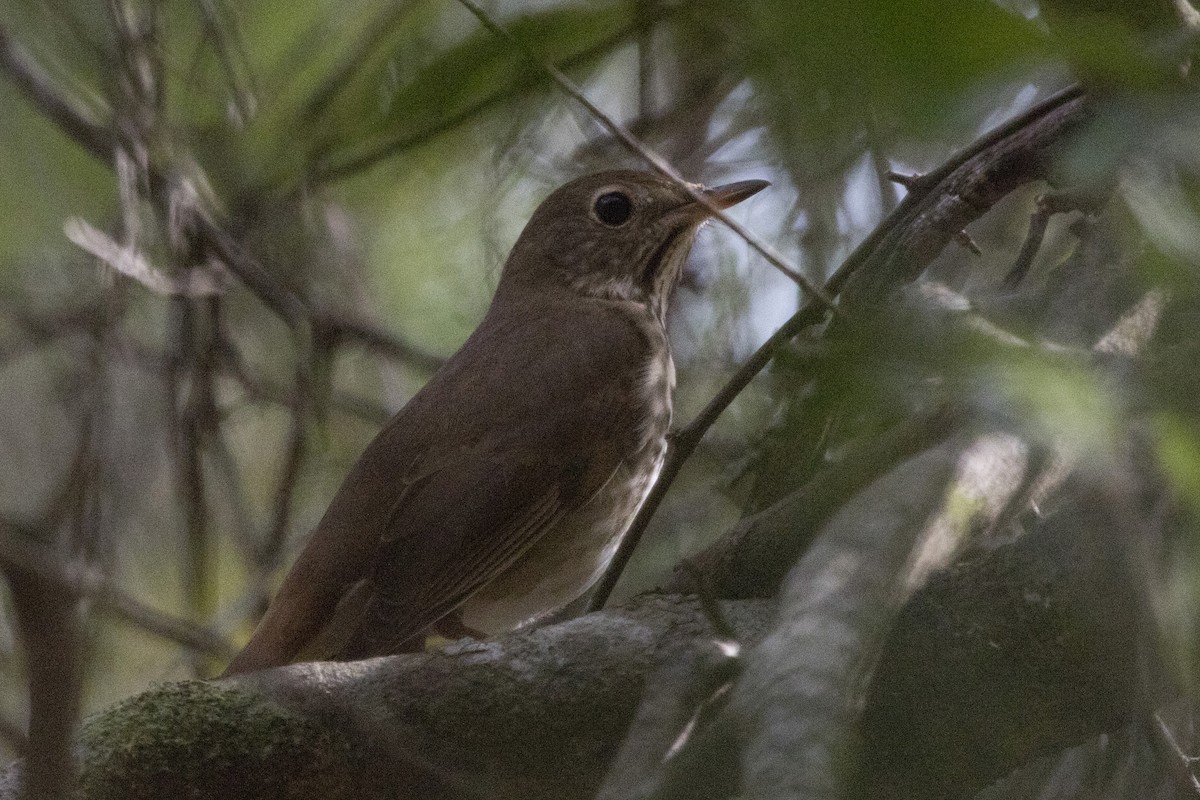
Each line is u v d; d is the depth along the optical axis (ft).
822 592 15.55
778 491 25.73
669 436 24.57
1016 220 35.42
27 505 41.01
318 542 30.66
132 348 37.99
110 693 38.09
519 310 35.04
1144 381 17.40
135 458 39.45
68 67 38.11
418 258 39.06
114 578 36.14
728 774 19.57
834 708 14.07
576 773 22.48
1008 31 11.51
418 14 31.96
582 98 24.03
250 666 29.19
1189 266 14.92
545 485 31.50
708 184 37.22
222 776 21.29
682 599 23.45
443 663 22.50
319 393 36.35
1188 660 20.43
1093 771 26.32
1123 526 17.90
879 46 11.60
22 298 38.65
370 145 36.37
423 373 40.11
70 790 16.53
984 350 15.29
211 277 35.37
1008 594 21.57
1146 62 12.78
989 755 22.03
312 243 38.11
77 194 39.19
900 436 21.25
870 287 26.81
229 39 35.45
